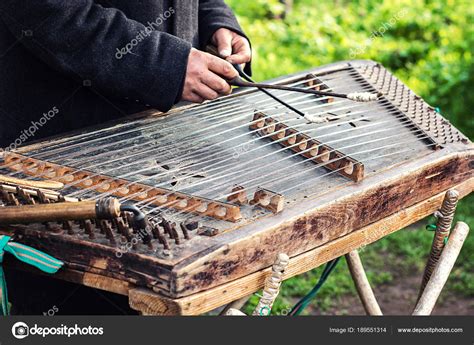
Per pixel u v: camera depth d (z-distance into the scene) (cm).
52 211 150
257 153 197
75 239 154
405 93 249
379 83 254
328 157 192
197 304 146
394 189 192
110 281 152
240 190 167
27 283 217
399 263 406
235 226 158
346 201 177
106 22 197
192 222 155
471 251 408
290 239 165
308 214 168
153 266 144
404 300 370
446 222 215
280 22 789
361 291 254
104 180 177
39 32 192
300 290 377
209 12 250
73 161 188
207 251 148
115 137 204
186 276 143
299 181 183
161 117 219
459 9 777
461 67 591
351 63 269
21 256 155
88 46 196
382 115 228
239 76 226
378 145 208
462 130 540
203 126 212
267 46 707
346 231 181
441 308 363
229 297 154
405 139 214
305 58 673
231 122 216
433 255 222
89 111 220
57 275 158
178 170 182
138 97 202
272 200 166
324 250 176
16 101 216
